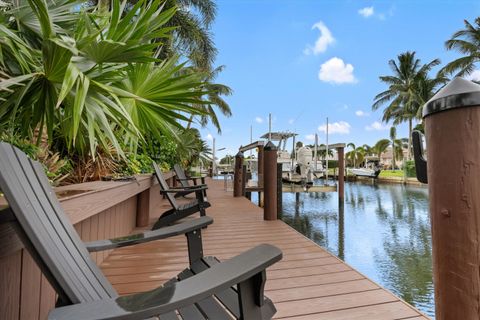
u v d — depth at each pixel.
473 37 15.81
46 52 1.19
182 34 8.10
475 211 0.64
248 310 0.77
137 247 2.49
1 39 1.25
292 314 1.35
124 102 1.88
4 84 1.13
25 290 1.03
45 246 0.70
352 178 24.77
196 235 1.28
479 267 0.64
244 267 0.70
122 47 1.27
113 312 0.53
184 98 2.02
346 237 5.64
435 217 0.72
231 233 2.98
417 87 20.25
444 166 0.69
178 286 0.62
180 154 6.49
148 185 3.22
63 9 1.65
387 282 3.42
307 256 2.21
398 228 6.43
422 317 1.33
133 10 1.32
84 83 1.21
